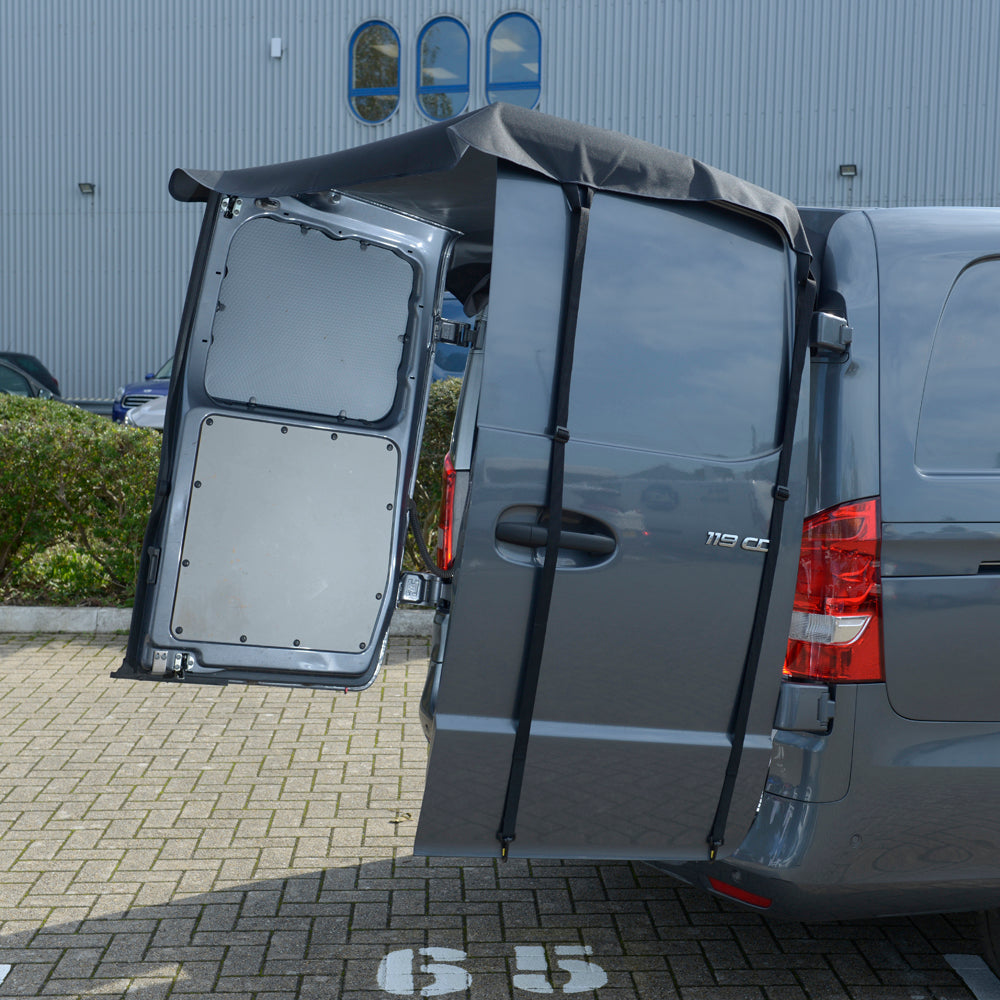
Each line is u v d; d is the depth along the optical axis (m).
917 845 2.75
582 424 2.56
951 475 2.76
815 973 3.26
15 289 21.50
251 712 5.70
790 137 19.17
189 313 3.50
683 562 2.62
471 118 2.46
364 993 3.12
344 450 3.71
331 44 20.36
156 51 20.83
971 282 2.90
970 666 2.74
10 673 6.35
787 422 2.70
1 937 3.40
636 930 3.53
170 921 3.52
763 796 2.74
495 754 2.55
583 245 2.53
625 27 19.48
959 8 18.64
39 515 7.48
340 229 3.64
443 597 3.26
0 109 21.27
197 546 3.54
